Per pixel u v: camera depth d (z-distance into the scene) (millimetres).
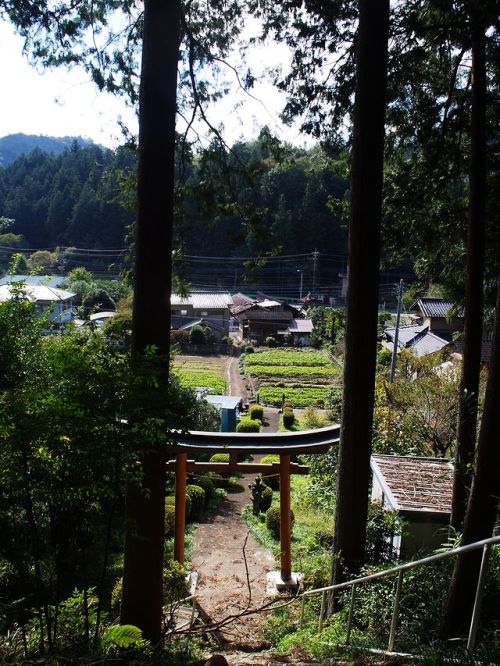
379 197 7012
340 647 5141
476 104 8477
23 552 5230
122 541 11562
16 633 5137
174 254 8156
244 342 58906
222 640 7945
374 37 6824
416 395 15258
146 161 5922
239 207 8305
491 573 5148
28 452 4395
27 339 7773
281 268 69188
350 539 7168
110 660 4441
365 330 7059
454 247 10414
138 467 5234
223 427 25250
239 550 13516
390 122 9469
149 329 5930
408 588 5828
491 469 4594
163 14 5824
